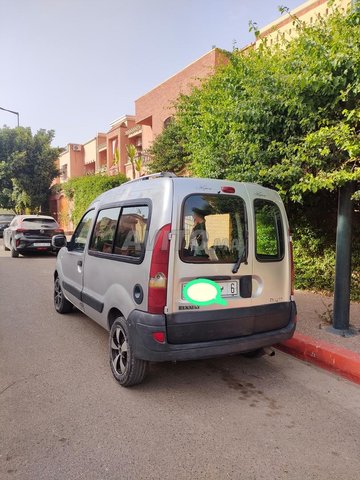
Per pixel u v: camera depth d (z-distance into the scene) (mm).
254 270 3885
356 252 6543
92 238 4977
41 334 5543
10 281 9641
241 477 2578
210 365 4504
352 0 4582
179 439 3002
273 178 5641
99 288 4551
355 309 6148
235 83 6477
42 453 2801
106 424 3199
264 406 3553
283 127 5555
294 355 4816
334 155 4820
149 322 3457
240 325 3779
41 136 26594
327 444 2965
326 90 4609
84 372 4246
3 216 27016
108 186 19781
